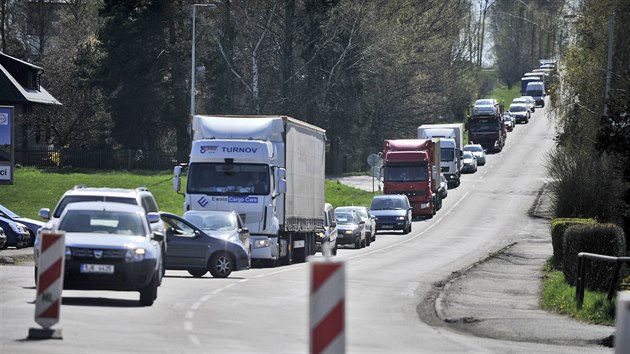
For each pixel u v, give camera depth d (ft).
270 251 300.81
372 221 458.50
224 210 299.58
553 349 139.33
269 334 143.64
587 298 186.80
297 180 327.67
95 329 140.56
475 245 426.10
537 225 526.57
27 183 585.63
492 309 189.37
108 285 169.58
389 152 572.92
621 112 283.38
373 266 306.35
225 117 312.50
